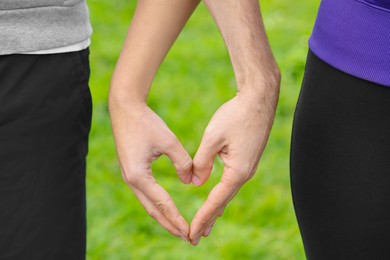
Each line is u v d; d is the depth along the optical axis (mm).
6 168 2461
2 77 2414
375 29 2168
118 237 4676
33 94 2439
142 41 2445
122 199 5008
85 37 2506
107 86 6309
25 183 2477
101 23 7625
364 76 2201
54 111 2471
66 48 2461
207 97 6281
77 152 2539
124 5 8062
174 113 5996
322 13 2309
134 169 2396
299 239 4695
